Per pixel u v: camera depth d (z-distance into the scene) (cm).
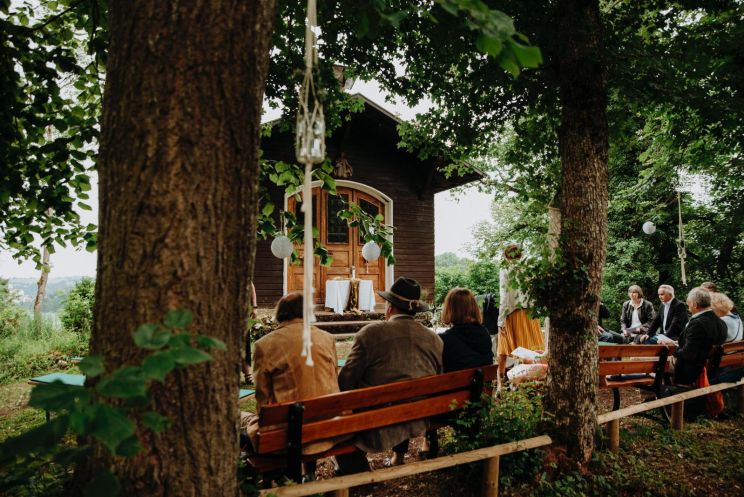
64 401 89
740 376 465
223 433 152
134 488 140
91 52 291
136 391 91
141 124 140
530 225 1426
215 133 145
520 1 338
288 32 353
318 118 129
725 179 1023
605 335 676
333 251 1088
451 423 314
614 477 306
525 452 302
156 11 141
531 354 450
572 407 313
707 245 1228
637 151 1134
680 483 310
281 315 288
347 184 1108
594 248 318
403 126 519
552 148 508
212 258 146
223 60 146
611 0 459
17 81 280
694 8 407
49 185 304
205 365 147
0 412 511
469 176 1074
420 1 323
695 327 432
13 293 1081
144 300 139
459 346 336
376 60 404
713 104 380
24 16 313
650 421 430
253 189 158
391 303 314
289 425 235
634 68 380
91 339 148
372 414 264
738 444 375
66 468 189
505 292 497
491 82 403
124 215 141
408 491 292
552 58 356
